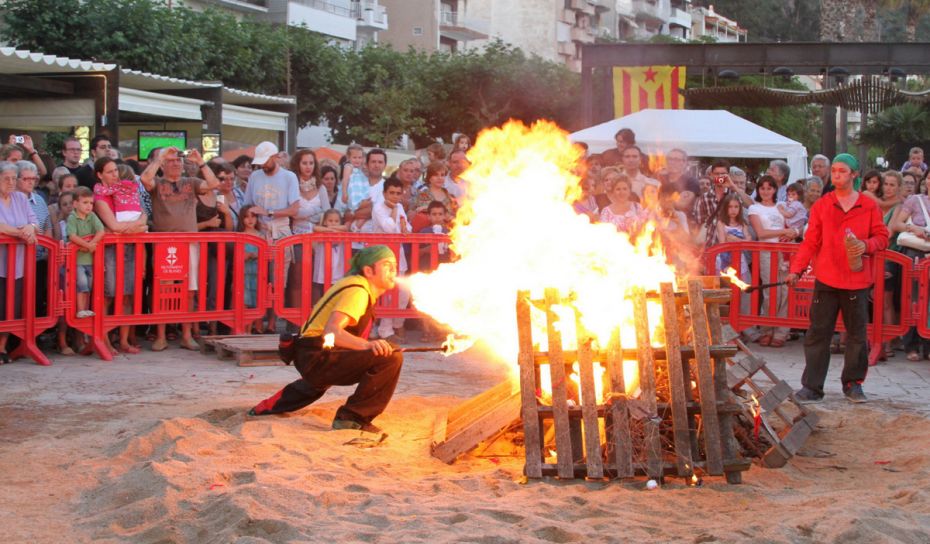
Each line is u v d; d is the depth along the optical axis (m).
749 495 5.31
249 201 11.40
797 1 85.62
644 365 5.57
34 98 14.96
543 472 5.54
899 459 6.20
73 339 10.27
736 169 12.64
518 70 42.28
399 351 6.73
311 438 6.27
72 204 9.78
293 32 34.78
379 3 59.06
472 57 42.91
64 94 14.81
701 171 16.58
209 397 7.96
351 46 47.84
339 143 38.38
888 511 4.88
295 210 11.28
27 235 9.09
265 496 4.95
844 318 8.20
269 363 9.55
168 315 10.06
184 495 5.08
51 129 17.14
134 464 5.84
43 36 25.67
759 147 17.00
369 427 6.71
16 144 10.76
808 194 11.85
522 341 5.66
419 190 12.01
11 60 13.59
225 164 11.26
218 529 4.65
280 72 32.62
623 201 10.52
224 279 10.38
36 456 6.06
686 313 5.88
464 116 42.34
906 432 6.94
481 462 6.07
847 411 7.74
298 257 10.90
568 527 4.61
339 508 4.96
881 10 43.22
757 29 85.88
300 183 11.62
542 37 67.38
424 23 58.75
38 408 7.45
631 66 18.84
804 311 10.65
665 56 18.77
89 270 9.73
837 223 8.10
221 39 30.05
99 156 11.03
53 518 4.97
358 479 5.47
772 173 12.98
